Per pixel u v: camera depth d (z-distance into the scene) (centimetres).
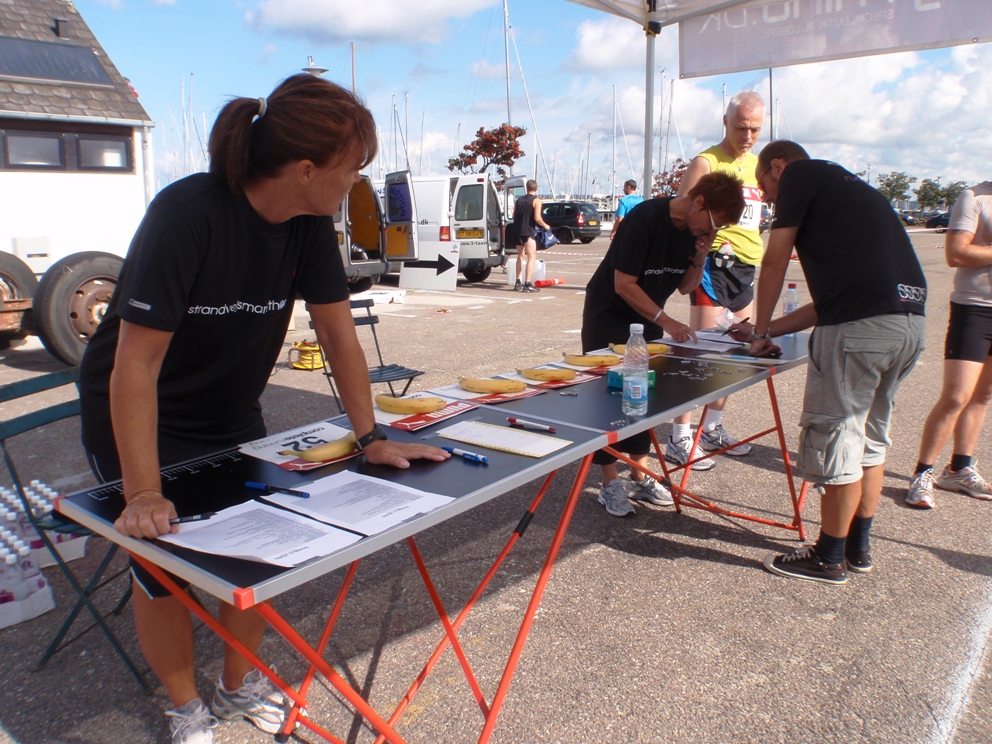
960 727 216
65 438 467
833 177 279
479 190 1320
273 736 213
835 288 268
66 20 842
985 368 369
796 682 237
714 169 401
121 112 802
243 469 183
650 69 503
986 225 337
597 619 274
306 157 153
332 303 194
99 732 214
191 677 195
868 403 274
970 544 331
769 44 459
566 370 298
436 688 235
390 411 238
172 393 184
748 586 298
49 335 619
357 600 287
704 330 408
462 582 301
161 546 139
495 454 194
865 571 308
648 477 383
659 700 229
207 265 163
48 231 775
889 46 417
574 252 2209
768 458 446
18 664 245
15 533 283
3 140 734
